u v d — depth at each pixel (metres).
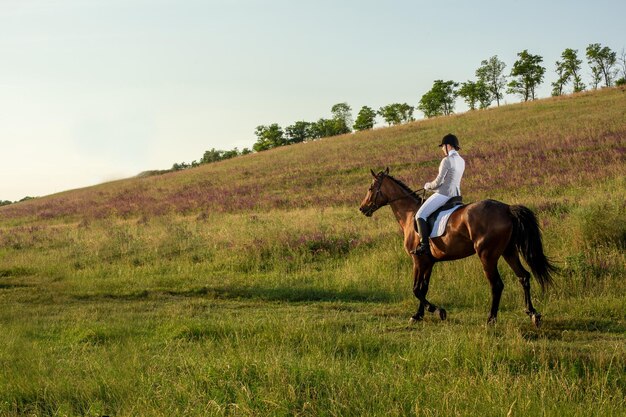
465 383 5.95
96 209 36.41
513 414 5.25
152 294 13.27
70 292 13.71
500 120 46.44
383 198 10.58
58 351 8.48
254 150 116.44
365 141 49.97
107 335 9.16
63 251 19.75
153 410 5.55
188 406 5.57
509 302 10.43
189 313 10.96
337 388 5.97
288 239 16.66
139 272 15.66
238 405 5.46
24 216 37.56
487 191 23.05
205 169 52.50
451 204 9.55
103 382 6.55
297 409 5.55
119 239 20.19
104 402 6.18
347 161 38.34
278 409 5.49
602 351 7.35
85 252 19.16
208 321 9.70
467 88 90.75
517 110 51.91
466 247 9.27
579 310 9.66
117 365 7.14
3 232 28.25
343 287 12.55
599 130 32.25
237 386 5.98
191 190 38.16
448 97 94.00
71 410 5.91
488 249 8.88
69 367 7.27
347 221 19.88
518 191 22.16
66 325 10.29
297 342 8.21
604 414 5.24
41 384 6.60
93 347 8.46
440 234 9.40
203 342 8.55
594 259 11.27
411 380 6.21
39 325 10.39
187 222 25.22
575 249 12.54
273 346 7.66
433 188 9.70
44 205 42.59
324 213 22.69
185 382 6.20
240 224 22.02
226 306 11.79
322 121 116.25
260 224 21.25
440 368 6.65
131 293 13.34
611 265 11.15
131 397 6.11
